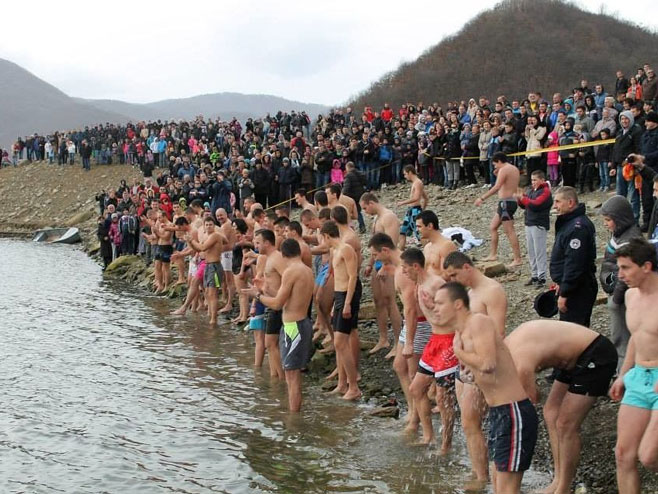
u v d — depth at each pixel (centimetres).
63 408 1016
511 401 605
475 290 718
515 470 602
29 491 747
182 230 1678
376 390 1041
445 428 820
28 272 2533
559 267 829
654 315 566
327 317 1199
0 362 1273
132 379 1160
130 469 801
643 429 571
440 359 794
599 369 644
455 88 6844
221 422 952
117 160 4572
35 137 5003
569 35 7494
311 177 2430
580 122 1838
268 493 732
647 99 1875
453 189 2208
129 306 1827
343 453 833
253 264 1486
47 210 4181
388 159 2459
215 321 1557
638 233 757
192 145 3544
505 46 7375
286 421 948
